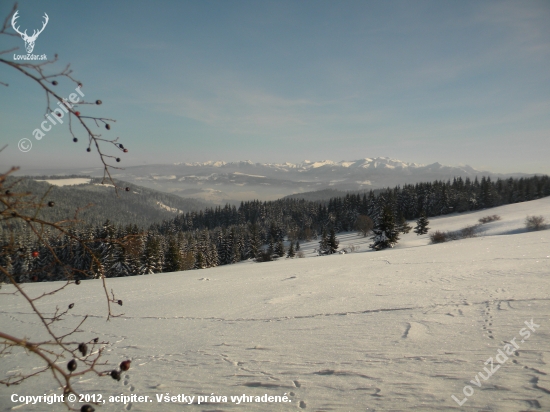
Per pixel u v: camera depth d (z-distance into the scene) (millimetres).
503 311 6684
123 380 4918
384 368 4621
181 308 10148
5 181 1485
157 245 40812
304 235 97500
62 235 1864
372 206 92500
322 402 3893
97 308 10812
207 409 3908
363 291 10461
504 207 81688
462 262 14812
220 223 130875
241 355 5652
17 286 1722
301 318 7879
